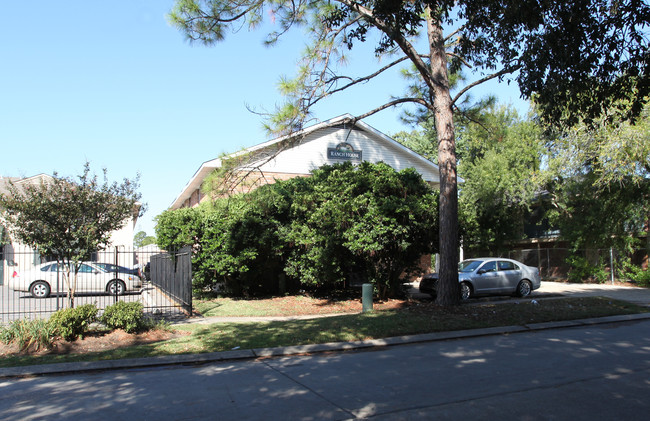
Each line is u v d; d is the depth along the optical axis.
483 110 14.34
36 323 8.74
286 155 22.62
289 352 8.09
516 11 7.96
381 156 24.59
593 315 11.71
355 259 15.61
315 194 14.89
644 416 4.74
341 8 10.38
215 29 10.62
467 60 11.48
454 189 12.04
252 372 6.84
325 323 10.25
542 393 5.52
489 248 28.53
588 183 21.86
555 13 7.93
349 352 8.23
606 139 18.80
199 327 10.48
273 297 16.69
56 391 5.99
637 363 7.02
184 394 5.74
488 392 5.57
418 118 15.10
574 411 4.90
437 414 4.84
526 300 15.26
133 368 7.29
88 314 9.18
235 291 16.94
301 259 15.74
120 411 5.12
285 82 10.74
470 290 15.65
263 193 15.34
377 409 5.02
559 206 24.78
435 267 24.98
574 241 24.11
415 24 8.48
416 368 6.86
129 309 9.64
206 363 7.57
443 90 12.09
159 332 9.73
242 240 15.33
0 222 10.27
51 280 18.14
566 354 7.70
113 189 10.71
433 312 11.05
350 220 13.97
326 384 6.07
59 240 10.15
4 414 5.09
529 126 24.69
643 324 11.08
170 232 16.64
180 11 10.27
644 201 20.91
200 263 16.34
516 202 26.81
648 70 7.54
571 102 8.70
